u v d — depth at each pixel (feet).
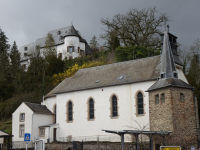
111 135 132.67
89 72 161.27
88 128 141.90
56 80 211.20
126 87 132.26
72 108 151.02
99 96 140.97
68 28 275.39
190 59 215.10
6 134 139.95
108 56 220.02
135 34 222.69
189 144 102.53
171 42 137.39
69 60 234.38
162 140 101.96
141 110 126.21
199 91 163.63
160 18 216.95
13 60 251.80
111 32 227.40
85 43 276.82
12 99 208.44
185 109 108.88
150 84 124.26
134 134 95.61
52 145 138.51
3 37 300.81
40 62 229.66
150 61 139.85
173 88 107.96
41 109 160.45
